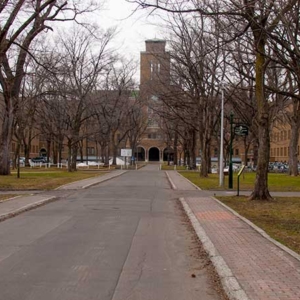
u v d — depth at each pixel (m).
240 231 11.10
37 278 6.88
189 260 8.29
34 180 31.88
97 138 70.62
